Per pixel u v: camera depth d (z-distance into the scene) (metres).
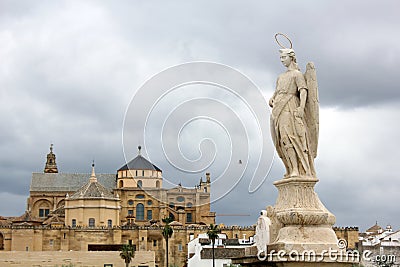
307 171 17.00
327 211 16.75
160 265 182.38
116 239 183.75
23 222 193.25
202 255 139.75
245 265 17.77
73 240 184.75
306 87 17.03
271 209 17.41
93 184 197.62
